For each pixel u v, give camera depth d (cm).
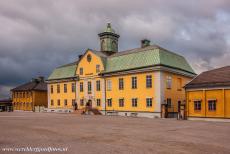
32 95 7106
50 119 3300
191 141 1444
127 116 4269
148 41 5147
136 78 4362
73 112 5294
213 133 1828
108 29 5953
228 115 3005
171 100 4212
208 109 3212
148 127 2245
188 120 3259
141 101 4241
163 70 4075
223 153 1131
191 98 3412
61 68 6156
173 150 1177
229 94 3022
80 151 1137
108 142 1385
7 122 2747
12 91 7862
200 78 3484
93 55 5191
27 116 4084
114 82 4744
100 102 4969
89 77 5241
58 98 6028
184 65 4775
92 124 2525
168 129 2084
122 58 4791
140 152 1123
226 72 3322
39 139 1480
